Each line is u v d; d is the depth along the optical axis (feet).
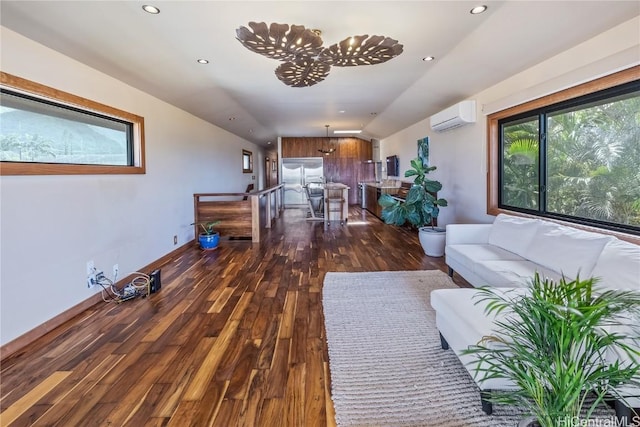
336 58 8.25
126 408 5.61
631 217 7.92
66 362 7.00
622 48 7.63
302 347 7.55
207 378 6.43
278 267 13.85
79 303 9.53
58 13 7.43
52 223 8.63
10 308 7.41
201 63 11.46
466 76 12.63
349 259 15.03
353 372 6.59
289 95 16.88
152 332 8.30
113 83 11.42
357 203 37.58
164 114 15.23
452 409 5.54
